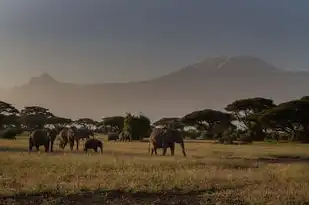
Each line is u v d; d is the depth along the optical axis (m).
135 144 61.28
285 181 19.73
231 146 59.03
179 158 28.97
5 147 42.94
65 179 18.59
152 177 18.75
